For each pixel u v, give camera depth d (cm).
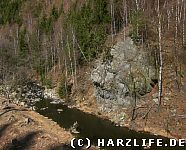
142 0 6297
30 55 8356
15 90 6700
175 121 4131
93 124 4466
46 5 9669
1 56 8381
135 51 5000
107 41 6116
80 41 6588
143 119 4353
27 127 3506
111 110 4797
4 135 3319
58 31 8181
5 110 4194
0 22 10950
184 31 5400
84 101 5447
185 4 6012
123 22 6306
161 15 5762
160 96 4494
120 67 4950
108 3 6719
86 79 5941
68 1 8794
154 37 5319
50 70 7456
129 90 4709
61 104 5572
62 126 4372
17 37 9419
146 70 4781
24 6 10475
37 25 9338
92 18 6731
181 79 4650
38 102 5750
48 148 3017
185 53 4978
